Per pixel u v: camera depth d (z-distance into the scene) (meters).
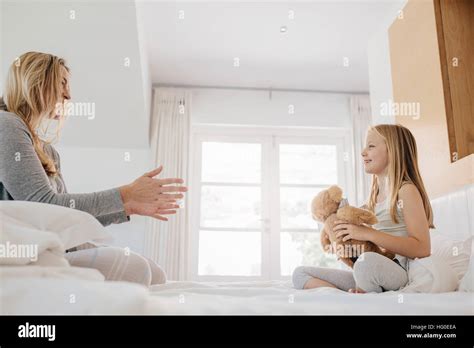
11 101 1.32
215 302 0.75
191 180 3.98
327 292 1.16
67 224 0.88
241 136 4.14
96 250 1.02
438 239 1.69
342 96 4.22
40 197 1.12
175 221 3.75
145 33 3.35
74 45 2.76
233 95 4.16
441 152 2.17
